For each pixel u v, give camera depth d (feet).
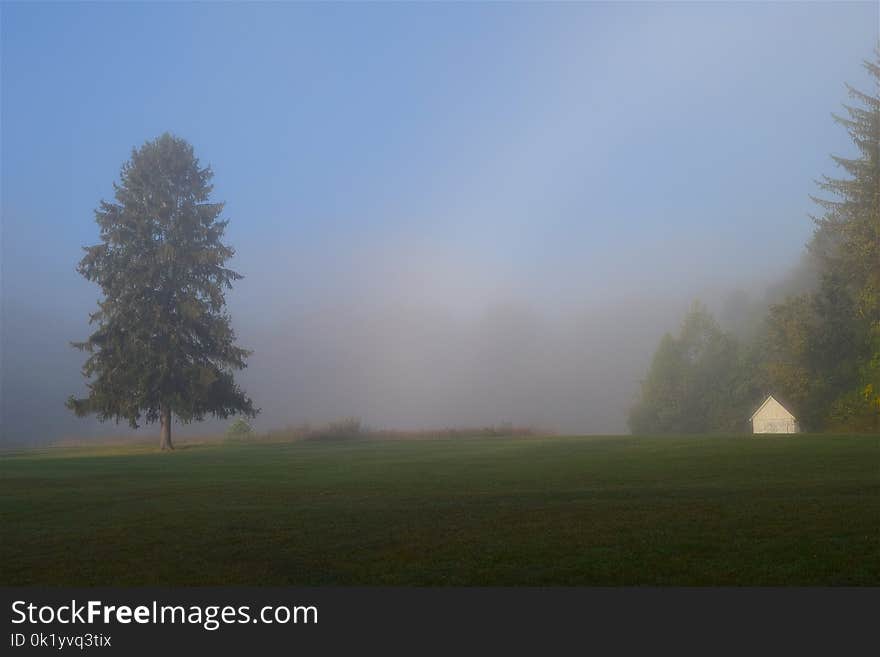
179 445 145.18
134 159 146.10
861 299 175.73
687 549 31.24
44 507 48.96
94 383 139.23
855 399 177.78
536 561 30.35
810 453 68.23
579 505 42.68
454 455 86.74
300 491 54.13
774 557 29.48
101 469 78.23
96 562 32.40
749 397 275.18
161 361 136.05
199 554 33.40
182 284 142.51
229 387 144.77
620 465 65.31
